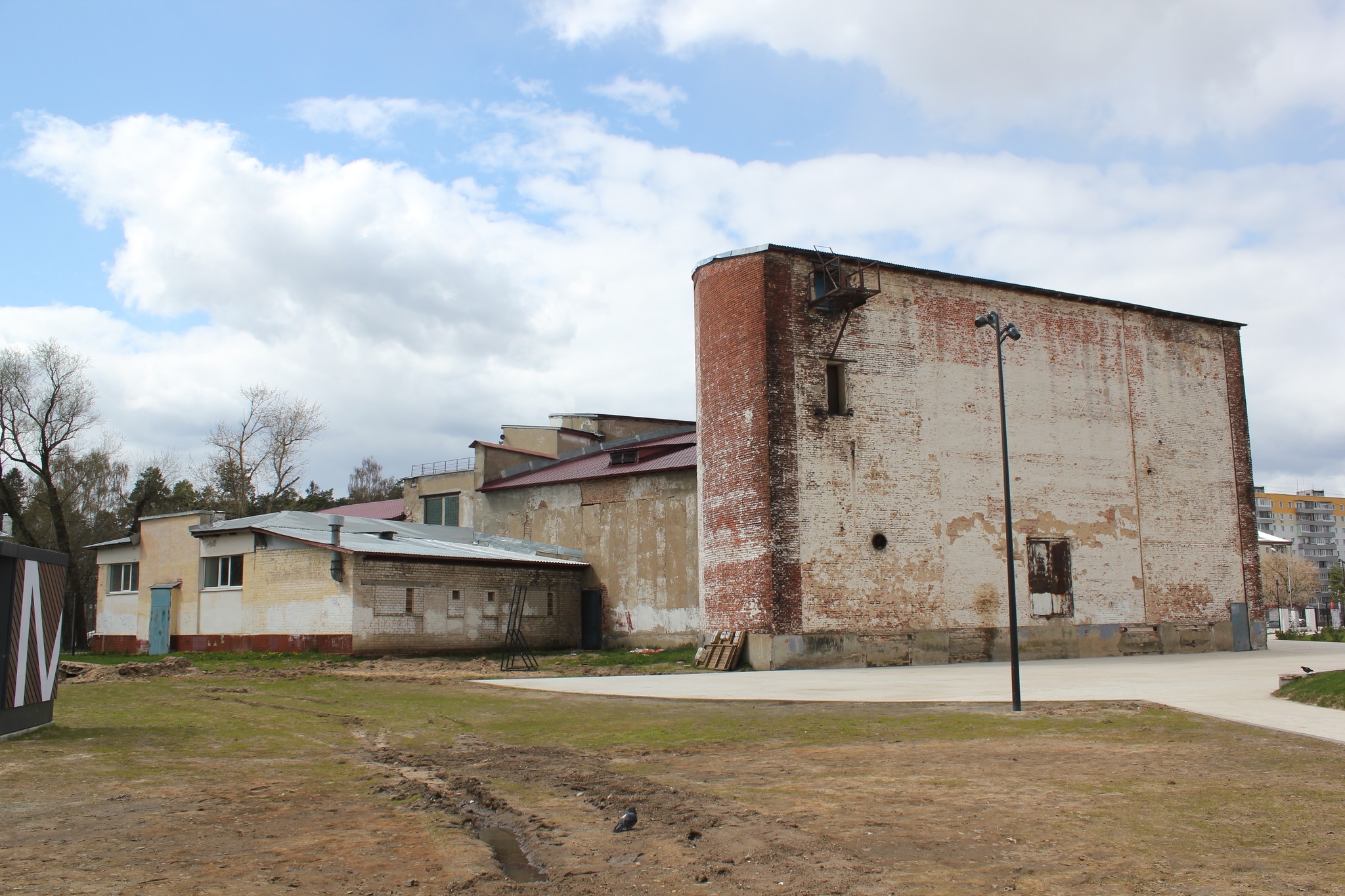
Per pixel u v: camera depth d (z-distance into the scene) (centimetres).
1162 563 3284
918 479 2869
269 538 3198
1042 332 3180
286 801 934
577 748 1291
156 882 658
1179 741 1216
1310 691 1598
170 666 2514
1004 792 941
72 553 4966
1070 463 3152
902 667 2666
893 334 2909
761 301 2736
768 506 2645
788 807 888
